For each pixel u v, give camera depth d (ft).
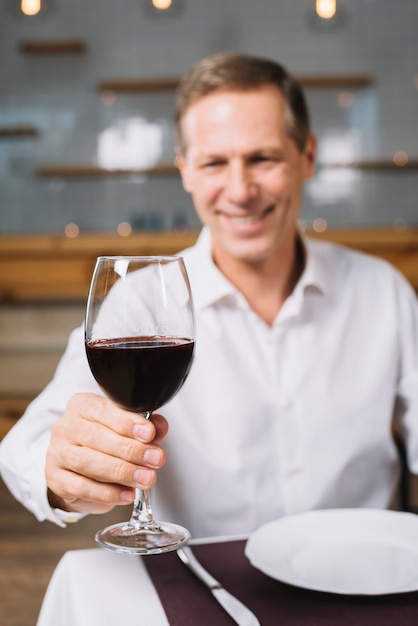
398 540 3.13
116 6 19.11
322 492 4.34
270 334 4.44
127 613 2.55
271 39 19.21
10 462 3.41
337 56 19.25
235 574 2.86
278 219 4.34
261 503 4.26
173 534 2.48
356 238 9.89
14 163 19.20
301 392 4.39
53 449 2.78
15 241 9.61
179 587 2.74
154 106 19.12
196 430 4.28
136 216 18.62
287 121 4.26
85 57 19.12
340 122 19.27
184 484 4.23
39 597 7.03
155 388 2.45
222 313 4.46
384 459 4.51
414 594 2.65
